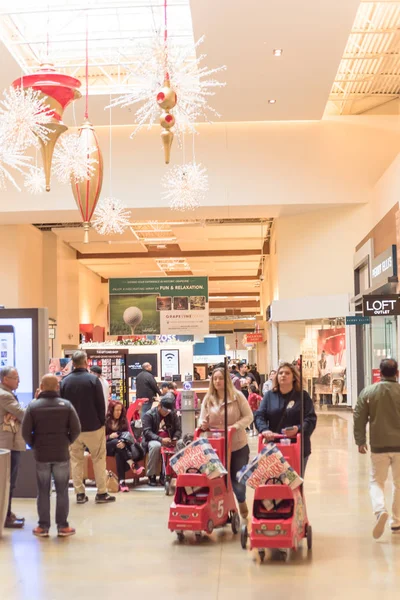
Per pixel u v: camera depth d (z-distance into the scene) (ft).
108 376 44.39
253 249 113.09
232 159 69.10
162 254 111.65
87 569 18.79
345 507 26.76
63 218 72.95
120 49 51.47
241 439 23.43
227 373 22.53
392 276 52.19
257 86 57.88
